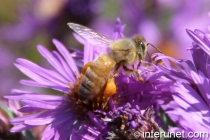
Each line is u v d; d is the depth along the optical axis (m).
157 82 0.14
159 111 0.14
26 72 0.15
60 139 0.14
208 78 0.14
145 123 0.13
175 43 0.20
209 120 0.13
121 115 0.14
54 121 0.14
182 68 0.14
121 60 0.15
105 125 0.14
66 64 0.15
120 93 0.14
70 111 0.15
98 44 0.15
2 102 0.16
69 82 0.15
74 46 0.20
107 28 0.20
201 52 0.14
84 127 0.14
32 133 0.15
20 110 0.15
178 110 0.13
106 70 0.14
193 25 0.20
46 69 0.15
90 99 0.14
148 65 0.15
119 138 0.13
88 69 0.14
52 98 0.15
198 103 0.13
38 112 0.15
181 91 0.13
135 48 0.15
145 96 0.14
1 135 0.16
